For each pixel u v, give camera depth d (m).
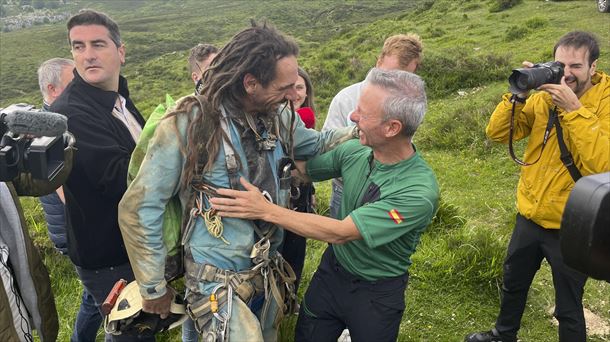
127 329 2.50
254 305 2.55
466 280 4.41
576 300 3.19
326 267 2.88
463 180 7.35
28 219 5.89
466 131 8.82
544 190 3.15
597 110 3.06
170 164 2.20
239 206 2.22
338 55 19.22
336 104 3.80
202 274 2.28
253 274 2.35
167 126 2.18
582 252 1.21
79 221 2.83
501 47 14.23
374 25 25.23
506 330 3.62
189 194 2.30
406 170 2.52
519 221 3.39
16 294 2.48
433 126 9.44
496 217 6.06
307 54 25.36
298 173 2.86
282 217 2.30
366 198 2.58
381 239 2.43
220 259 2.29
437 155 8.47
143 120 3.33
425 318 4.11
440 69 12.16
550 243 3.21
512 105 3.29
